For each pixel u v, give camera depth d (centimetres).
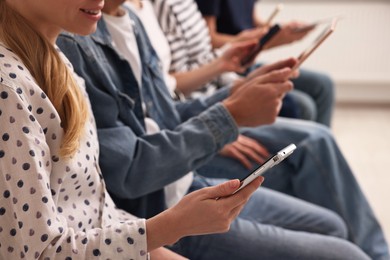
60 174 97
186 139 134
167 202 146
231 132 137
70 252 90
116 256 93
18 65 91
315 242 140
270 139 185
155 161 131
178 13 208
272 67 163
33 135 89
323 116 276
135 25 152
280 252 137
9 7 94
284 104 230
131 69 136
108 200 112
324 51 399
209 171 184
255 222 145
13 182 88
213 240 137
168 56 192
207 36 228
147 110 150
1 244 92
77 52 124
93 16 96
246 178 93
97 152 110
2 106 88
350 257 139
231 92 165
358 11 393
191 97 210
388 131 382
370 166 332
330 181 182
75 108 96
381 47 399
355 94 427
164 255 114
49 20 96
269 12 390
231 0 266
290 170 186
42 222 88
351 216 182
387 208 288
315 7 391
